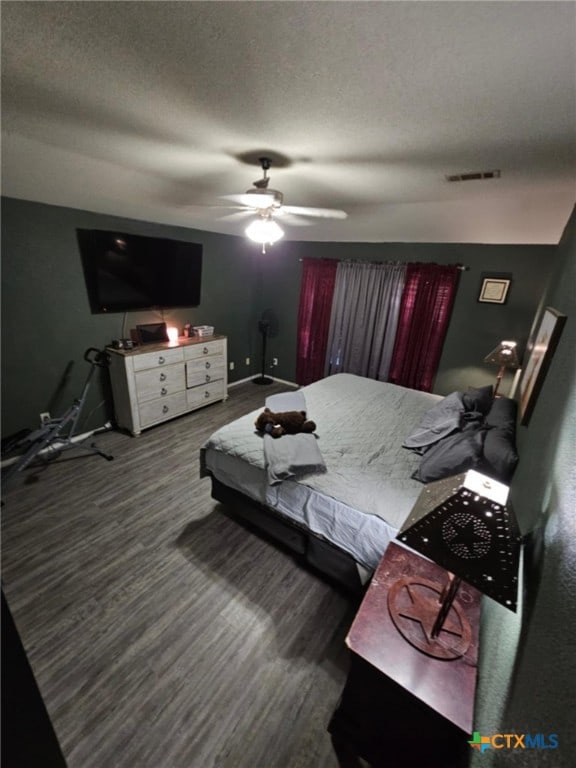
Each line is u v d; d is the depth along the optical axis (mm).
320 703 1453
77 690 1459
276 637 1713
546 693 552
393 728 1105
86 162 2102
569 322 1409
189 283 4160
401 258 3982
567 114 1244
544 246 3188
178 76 1149
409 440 2404
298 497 1985
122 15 869
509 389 3635
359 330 4383
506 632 921
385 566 1385
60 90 1264
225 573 2062
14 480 2834
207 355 4156
